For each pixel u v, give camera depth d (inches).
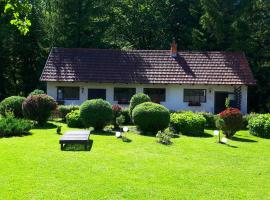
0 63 1798.7
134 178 521.3
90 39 1878.7
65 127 1017.5
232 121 932.6
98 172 545.3
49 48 1863.9
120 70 1434.5
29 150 681.0
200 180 524.4
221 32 1728.6
